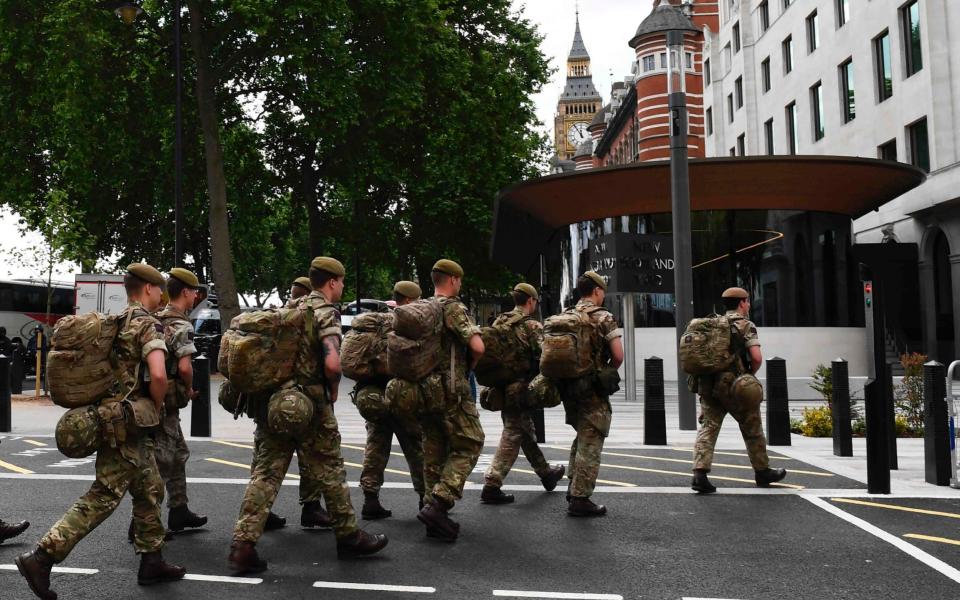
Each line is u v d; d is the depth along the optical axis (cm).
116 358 456
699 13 5441
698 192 2133
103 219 2931
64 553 434
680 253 1320
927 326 2692
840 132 3216
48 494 747
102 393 449
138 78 2659
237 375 489
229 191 2984
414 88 2616
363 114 2578
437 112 2888
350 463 948
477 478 831
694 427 1266
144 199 2955
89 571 499
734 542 566
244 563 489
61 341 446
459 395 567
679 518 641
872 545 557
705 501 706
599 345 648
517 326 693
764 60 4091
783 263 2152
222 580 480
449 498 565
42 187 2939
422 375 558
